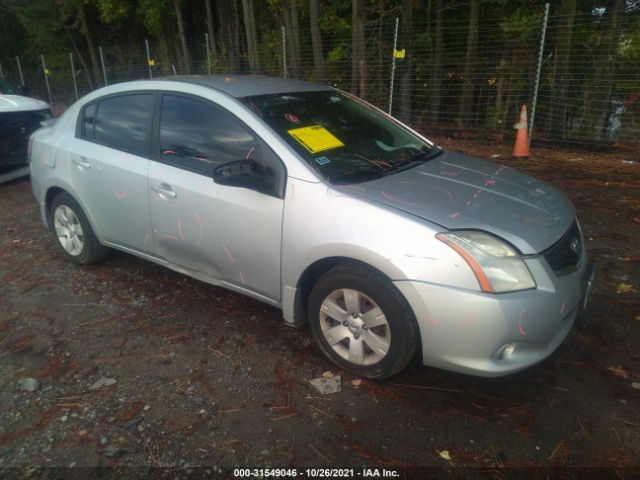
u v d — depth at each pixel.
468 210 2.80
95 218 4.11
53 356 3.24
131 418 2.69
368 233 2.70
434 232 2.60
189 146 3.48
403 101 10.84
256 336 3.41
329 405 2.77
